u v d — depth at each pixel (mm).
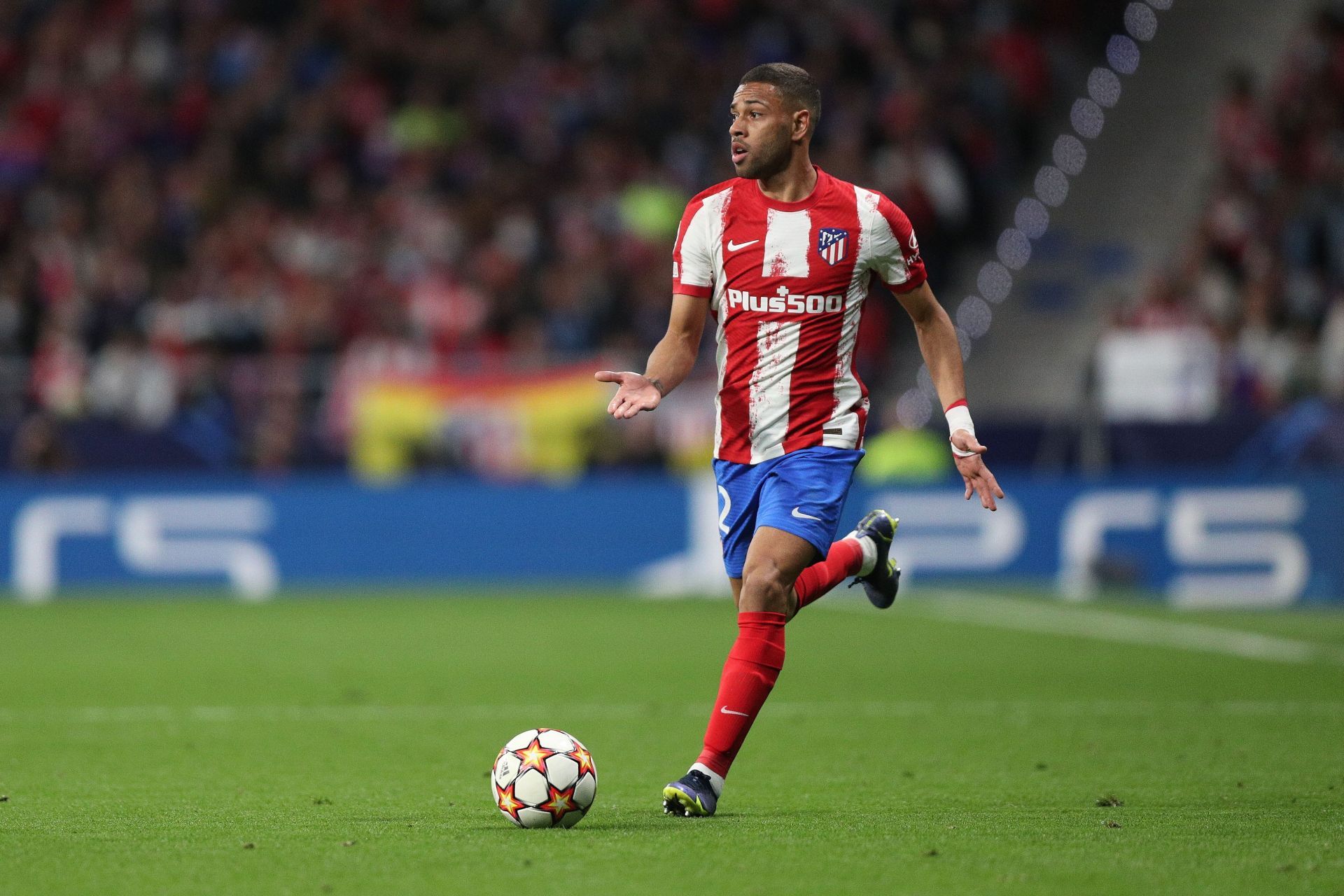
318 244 64188
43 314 60688
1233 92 69625
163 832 16219
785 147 17453
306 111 69188
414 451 54438
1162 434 54812
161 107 69062
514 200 67562
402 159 68438
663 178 70875
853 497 53094
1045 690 31141
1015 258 70188
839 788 19797
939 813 17516
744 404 17750
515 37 73938
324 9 73062
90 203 64812
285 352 58094
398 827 16469
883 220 17625
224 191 65938
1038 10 76812
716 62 74875
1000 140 73375
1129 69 75562
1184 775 20969
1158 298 59656
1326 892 13328
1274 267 64062
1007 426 55438
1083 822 16766
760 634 17094
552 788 16250
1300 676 33500
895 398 66062
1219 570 53031
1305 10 73125
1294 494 53219
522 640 39344
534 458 55062
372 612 45500
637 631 41406
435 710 28000
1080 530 53594
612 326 62688
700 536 53594
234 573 51531
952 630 42344
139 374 54688
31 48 70438
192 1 71938
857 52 75125
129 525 50844
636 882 13617
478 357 59312
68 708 28016
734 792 19500
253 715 27141
